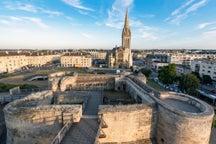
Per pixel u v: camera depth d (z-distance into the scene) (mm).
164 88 72875
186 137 19000
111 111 20594
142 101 30859
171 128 20281
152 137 23406
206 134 19000
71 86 46156
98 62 180500
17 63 133000
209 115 18484
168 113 20531
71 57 149875
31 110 20547
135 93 36531
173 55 138875
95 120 20016
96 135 15820
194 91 57156
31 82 74938
